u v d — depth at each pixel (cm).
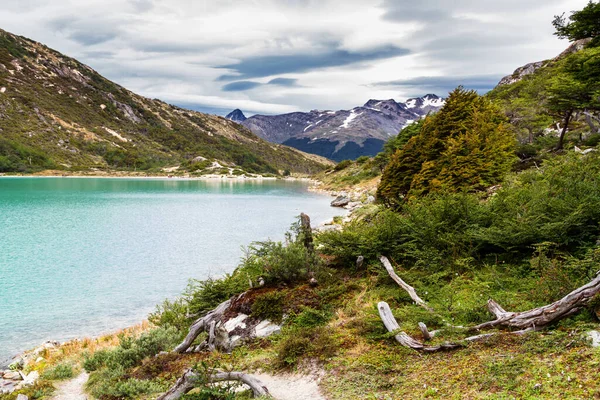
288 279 1494
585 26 3231
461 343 805
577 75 3606
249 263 1727
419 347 859
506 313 870
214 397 821
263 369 984
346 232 1720
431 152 3644
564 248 1227
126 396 1012
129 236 4016
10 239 3712
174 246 3534
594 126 4075
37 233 4059
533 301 938
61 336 1686
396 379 763
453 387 664
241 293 1430
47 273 2606
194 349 1289
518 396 583
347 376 827
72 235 4006
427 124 4128
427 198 1917
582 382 564
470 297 1061
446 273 1277
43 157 18525
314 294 1373
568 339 692
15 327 1772
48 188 10606
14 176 15888
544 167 2212
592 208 1202
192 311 1603
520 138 5091
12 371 1389
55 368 1316
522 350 712
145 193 10138
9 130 19788
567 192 1447
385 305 1045
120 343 1402
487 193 2684
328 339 1018
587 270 945
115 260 2984
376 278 1466
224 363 1069
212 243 3684
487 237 1351
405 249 1545
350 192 8825
